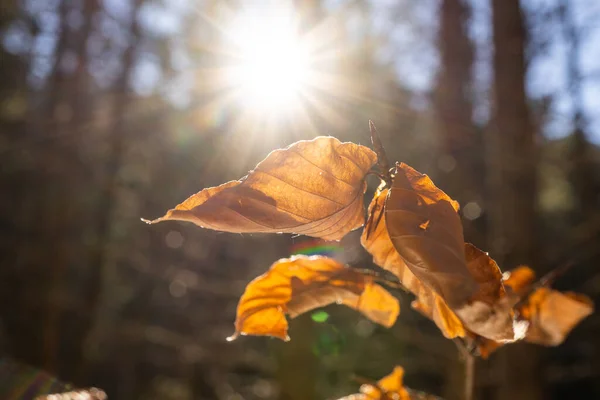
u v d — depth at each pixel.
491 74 5.23
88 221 11.24
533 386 4.80
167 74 9.87
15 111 10.41
